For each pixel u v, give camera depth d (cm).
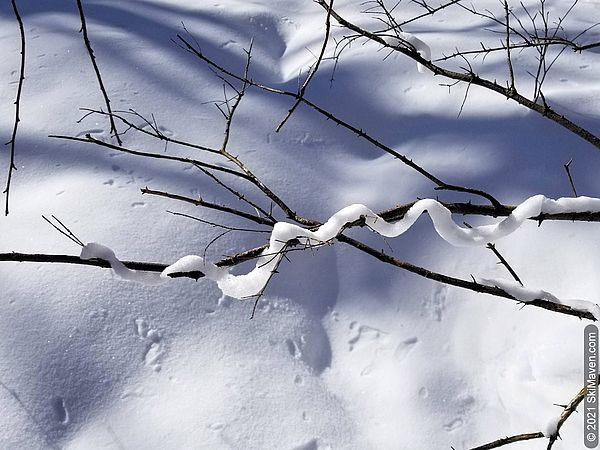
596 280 231
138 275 138
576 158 271
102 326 213
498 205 158
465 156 278
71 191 255
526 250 241
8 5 367
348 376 218
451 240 150
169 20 359
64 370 203
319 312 233
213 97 309
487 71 318
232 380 207
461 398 212
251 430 197
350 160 286
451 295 234
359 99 311
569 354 215
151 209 249
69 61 320
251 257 146
